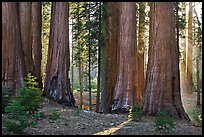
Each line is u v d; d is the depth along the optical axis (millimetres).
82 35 22984
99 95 20078
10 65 13953
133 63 15164
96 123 11258
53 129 9703
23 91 10047
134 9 15445
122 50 15234
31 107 10242
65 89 15531
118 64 15461
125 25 15305
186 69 31250
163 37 13891
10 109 9367
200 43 25328
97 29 20047
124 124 11266
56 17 15719
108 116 13055
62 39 15656
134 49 15297
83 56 25516
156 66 13891
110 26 19562
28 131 9062
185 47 30609
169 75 13852
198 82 26422
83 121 11516
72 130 9828
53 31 15766
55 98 15250
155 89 13789
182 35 24703
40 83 16438
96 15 20031
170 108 13602
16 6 14555
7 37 13992
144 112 13750
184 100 28578
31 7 15641
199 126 11867
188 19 27953
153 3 14258
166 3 13977
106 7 19312
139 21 21891
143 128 10500
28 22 14977
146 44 25812
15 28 14273
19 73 14133
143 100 14055
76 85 40656
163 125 10305
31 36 15164
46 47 30000
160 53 13867
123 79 15023
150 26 14383
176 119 13289
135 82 15172
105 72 19188
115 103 14852
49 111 12898
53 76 15516
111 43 19531
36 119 10633
